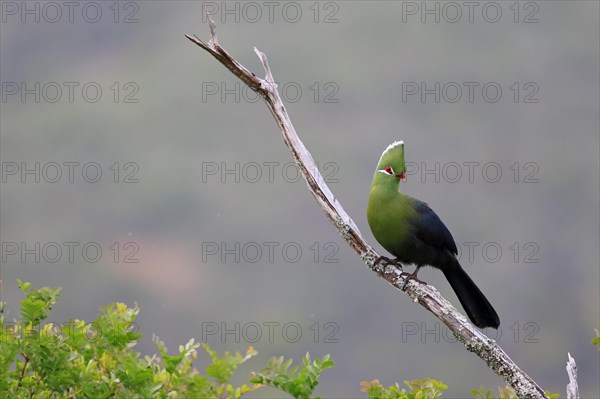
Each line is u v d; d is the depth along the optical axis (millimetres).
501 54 60156
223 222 44656
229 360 6574
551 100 56000
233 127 52719
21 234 44219
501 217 46344
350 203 45500
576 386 6004
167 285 40438
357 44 59969
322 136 51125
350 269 39469
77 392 5832
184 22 64000
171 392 6320
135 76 58969
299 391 6199
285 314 37719
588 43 60500
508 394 6273
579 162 51125
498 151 51812
